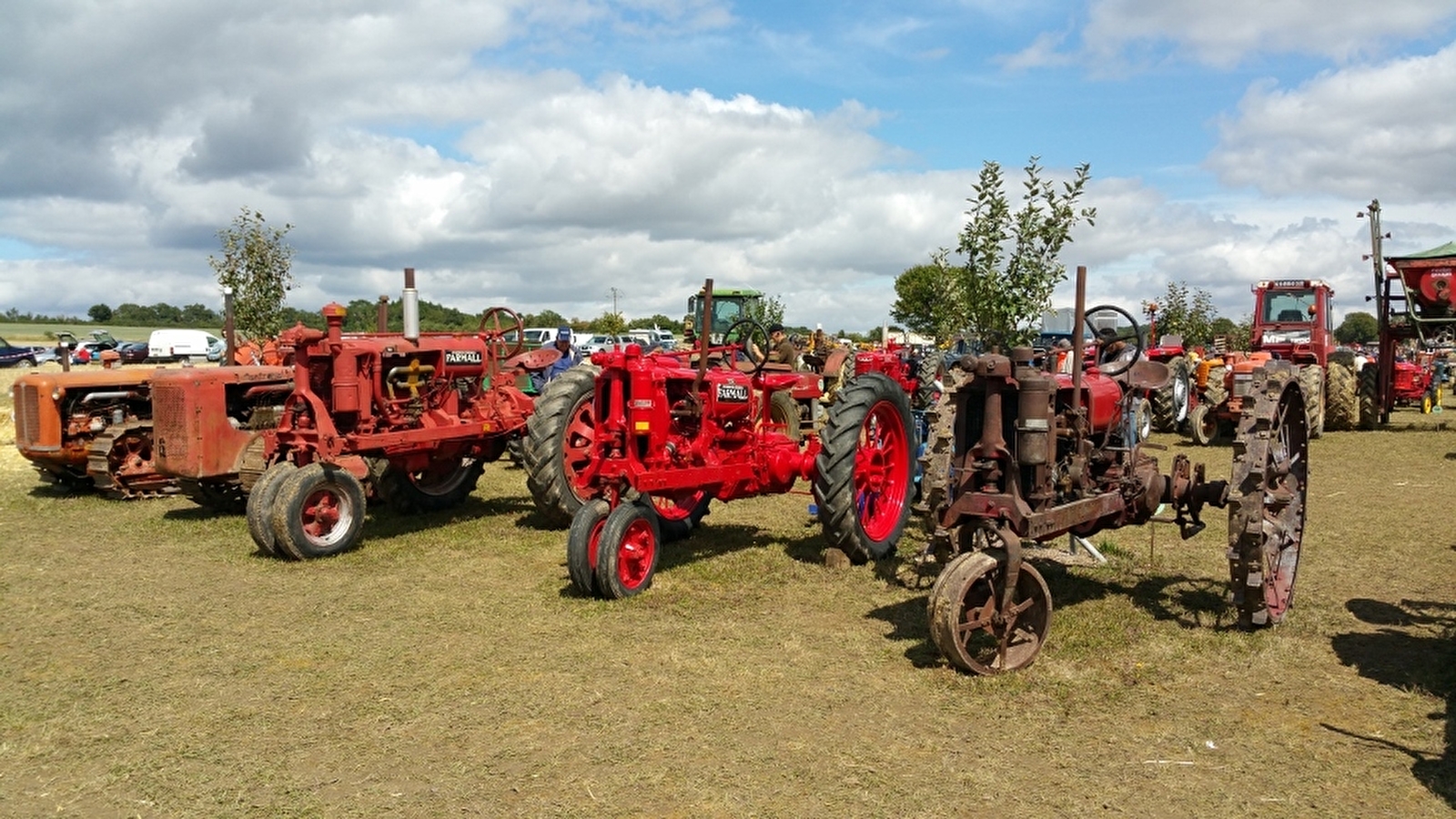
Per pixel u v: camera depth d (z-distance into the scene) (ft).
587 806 10.84
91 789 11.38
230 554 23.15
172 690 14.42
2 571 21.63
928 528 20.97
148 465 30.81
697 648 16.02
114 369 33.73
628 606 18.44
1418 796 10.94
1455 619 17.38
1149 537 23.91
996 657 14.74
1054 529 15.52
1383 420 50.11
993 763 11.80
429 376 28.02
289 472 22.80
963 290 26.55
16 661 15.74
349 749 12.37
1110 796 10.98
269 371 28.78
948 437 16.11
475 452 29.09
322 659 15.70
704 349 20.88
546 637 16.69
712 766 11.76
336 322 25.00
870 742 12.41
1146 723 12.92
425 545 24.21
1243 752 12.09
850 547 21.38
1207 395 43.93
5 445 43.47
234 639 16.75
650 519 19.51
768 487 22.99
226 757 12.17
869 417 22.63
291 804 10.96
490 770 11.74
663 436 20.02
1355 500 28.96
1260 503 16.12
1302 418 18.28
